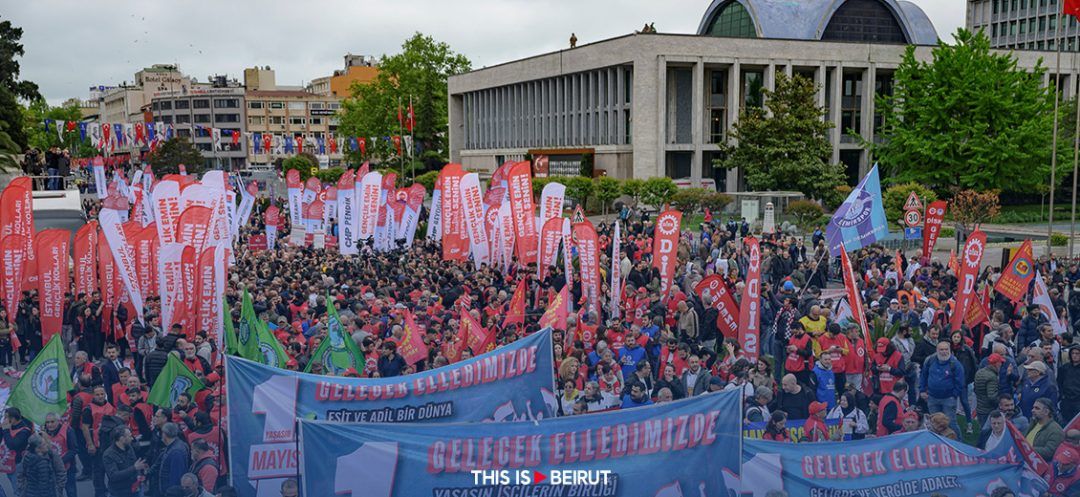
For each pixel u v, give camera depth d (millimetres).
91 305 19938
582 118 76062
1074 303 21172
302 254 29891
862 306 16516
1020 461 10242
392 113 97438
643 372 13234
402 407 11062
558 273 23281
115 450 11320
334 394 10805
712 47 69625
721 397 9172
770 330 18984
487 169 91938
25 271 20922
